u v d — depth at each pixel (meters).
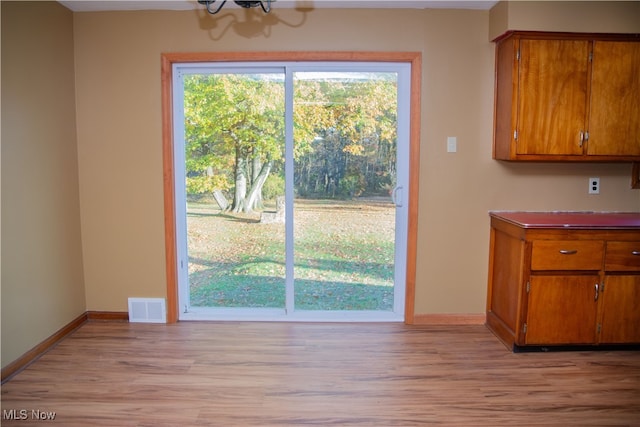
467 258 3.44
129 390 2.48
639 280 2.91
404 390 2.49
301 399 2.40
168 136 3.34
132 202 3.40
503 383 2.57
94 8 3.20
